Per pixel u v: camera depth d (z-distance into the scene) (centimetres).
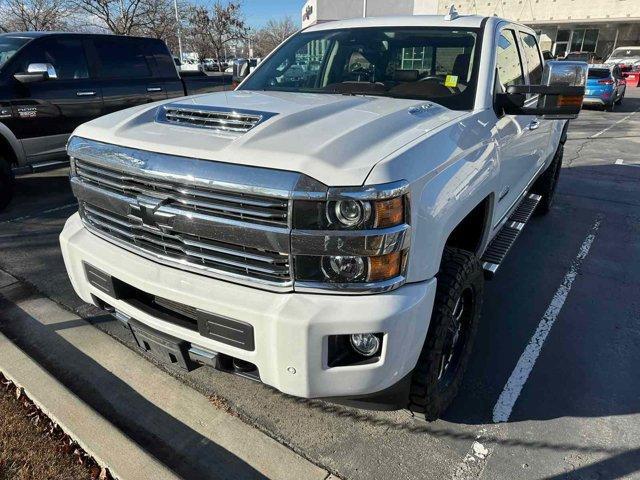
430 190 206
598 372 311
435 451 246
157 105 262
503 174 315
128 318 237
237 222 192
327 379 195
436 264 212
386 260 189
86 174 247
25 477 219
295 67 368
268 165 187
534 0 3469
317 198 180
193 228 203
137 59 732
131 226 226
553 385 298
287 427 260
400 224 188
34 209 604
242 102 254
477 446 250
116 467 221
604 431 262
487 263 321
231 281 204
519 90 284
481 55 312
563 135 573
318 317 186
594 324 365
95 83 671
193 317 219
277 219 186
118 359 309
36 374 278
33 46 615
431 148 215
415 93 307
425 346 226
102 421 246
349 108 248
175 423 260
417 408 238
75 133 257
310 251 185
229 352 204
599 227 573
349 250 184
